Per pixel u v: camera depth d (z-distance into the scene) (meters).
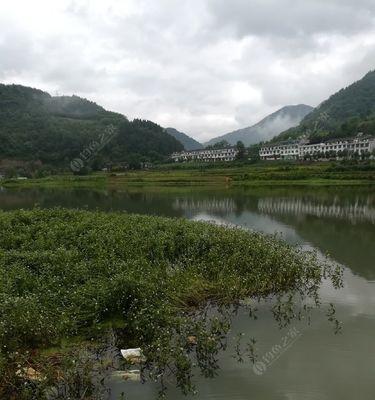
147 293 12.75
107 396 9.12
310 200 53.53
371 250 23.48
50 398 8.88
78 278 14.23
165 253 17.86
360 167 90.88
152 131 182.38
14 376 9.09
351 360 10.77
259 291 15.11
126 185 91.44
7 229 20.80
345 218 36.84
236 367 10.38
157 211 44.34
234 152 162.12
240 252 17.62
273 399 9.18
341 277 17.75
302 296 15.22
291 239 27.09
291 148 136.50
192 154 176.38
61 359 10.11
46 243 18.42
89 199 61.31
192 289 14.65
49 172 120.50
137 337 11.37
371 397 9.29
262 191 69.56
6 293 12.45
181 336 11.21
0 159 132.75
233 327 12.59
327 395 9.34
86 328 11.82
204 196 62.16
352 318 13.34
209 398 9.17
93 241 18.77
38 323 10.80
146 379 9.77
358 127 128.38
